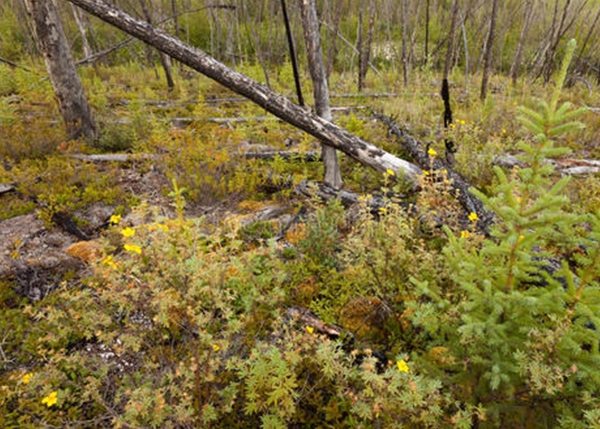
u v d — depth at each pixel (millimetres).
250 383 2326
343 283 3664
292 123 5109
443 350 2662
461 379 2254
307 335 2477
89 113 7707
